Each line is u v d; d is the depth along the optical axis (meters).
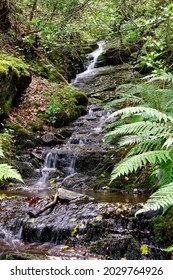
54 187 6.68
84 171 7.30
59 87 11.11
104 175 6.89
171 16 5.84
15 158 7.72
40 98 10.05
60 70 13.23
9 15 12.20
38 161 7.83
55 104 9.42
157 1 7.13
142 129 3.66
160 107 4.73
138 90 5.16
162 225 3.93
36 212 4.82
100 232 4.18
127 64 14.29
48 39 8.84
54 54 13.36
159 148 3.98
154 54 6.45
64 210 4.80
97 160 7.34
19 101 9.59
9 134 8.20
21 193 6.14
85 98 11.16
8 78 8.17
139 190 6.06
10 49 11.66
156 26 6.79
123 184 6.38
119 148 7.34
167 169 3.59
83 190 6.44
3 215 4.89
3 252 3.95
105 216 4.35
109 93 12.01
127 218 4.20
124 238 3.89
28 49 12.18
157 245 3.86
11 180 6.92
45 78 11.81
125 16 7.30
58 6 10.04
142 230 4.05
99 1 8.17
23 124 8.91
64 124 9.83
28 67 10.91
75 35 9.98
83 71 15.09
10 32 12.19
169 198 2.79
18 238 4.50
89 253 3.89
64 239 4.28
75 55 14.12
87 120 10.07
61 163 7.65
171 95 4.76
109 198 5.57
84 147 8.09
